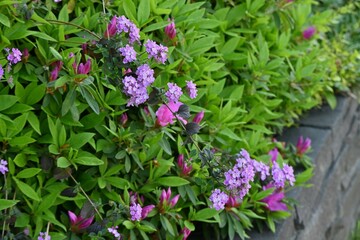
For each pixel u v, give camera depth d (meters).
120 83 0.93
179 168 1.07
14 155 0.94
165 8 1.10
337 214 1.65
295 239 1.31
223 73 1.20
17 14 0.93
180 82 1.10
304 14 1.51
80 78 0.92
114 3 1.07
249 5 1.27
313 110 1.66
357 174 1.87
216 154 1.05
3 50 0.94
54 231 0.97
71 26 0.98
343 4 1.90
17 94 0.93
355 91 1.79
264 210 1.19
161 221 1.03
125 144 1.00
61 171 0.96
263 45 1.27
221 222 1.11
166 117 1.00
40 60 0.96
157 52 0.97
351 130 1.78
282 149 1.37
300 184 1.29
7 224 0.91
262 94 1.31
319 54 1.62
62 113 0.92
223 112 1.15
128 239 1.01
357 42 1.93
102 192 1.01
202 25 1.16
